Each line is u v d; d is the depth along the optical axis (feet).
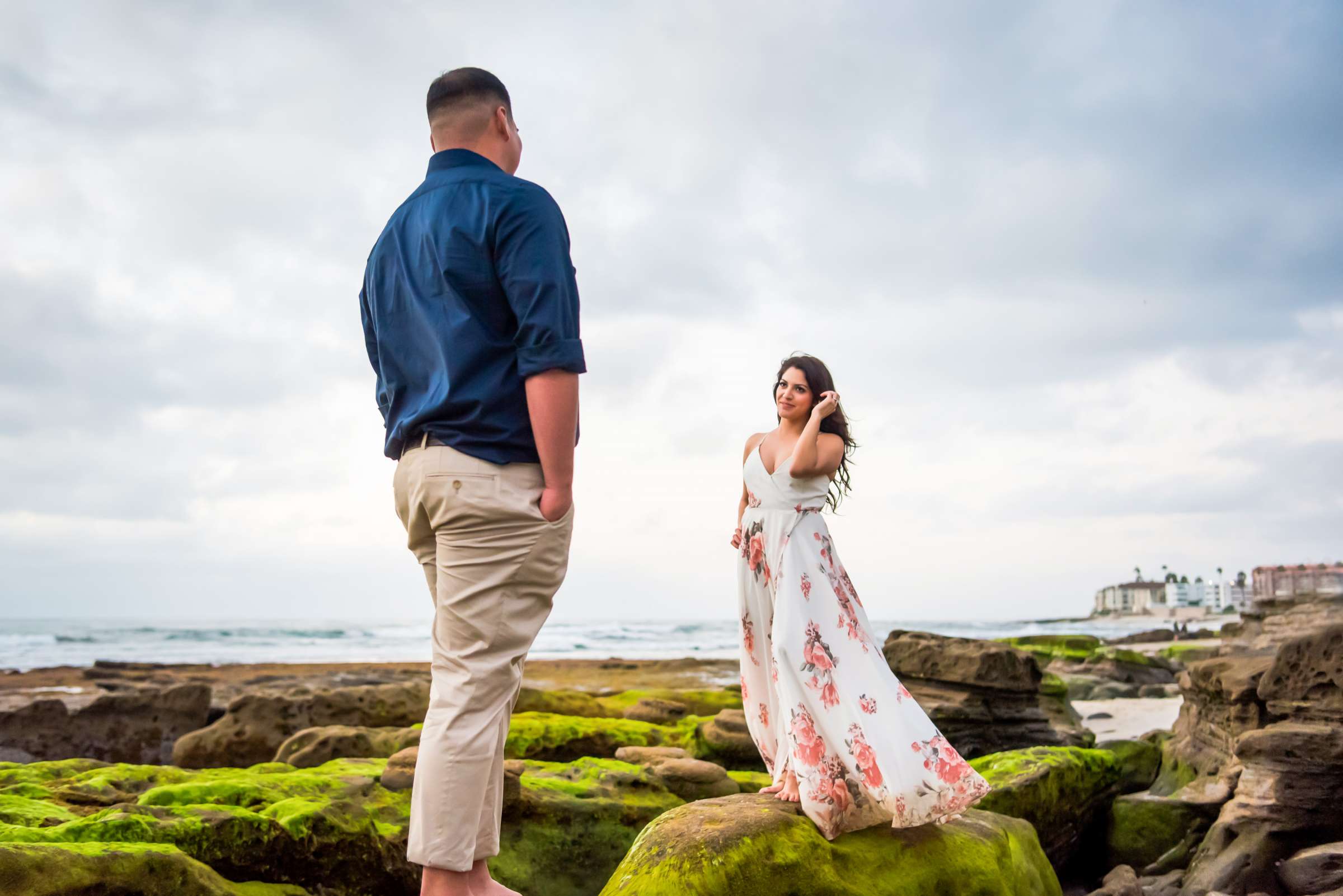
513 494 8.10
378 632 199.62
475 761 7.91
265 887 10.92
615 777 15.57
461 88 9.21
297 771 14.37
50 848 8.57
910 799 9.71
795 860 9.18
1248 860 15.40
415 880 12.55
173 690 33.04
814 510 11.38
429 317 8.36
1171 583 371.35
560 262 8.26
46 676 71.61
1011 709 23.59
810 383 11.59
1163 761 22.21
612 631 215.72
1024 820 12.55
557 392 7.98
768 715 11.45
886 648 25.76
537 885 13.74
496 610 8.13
